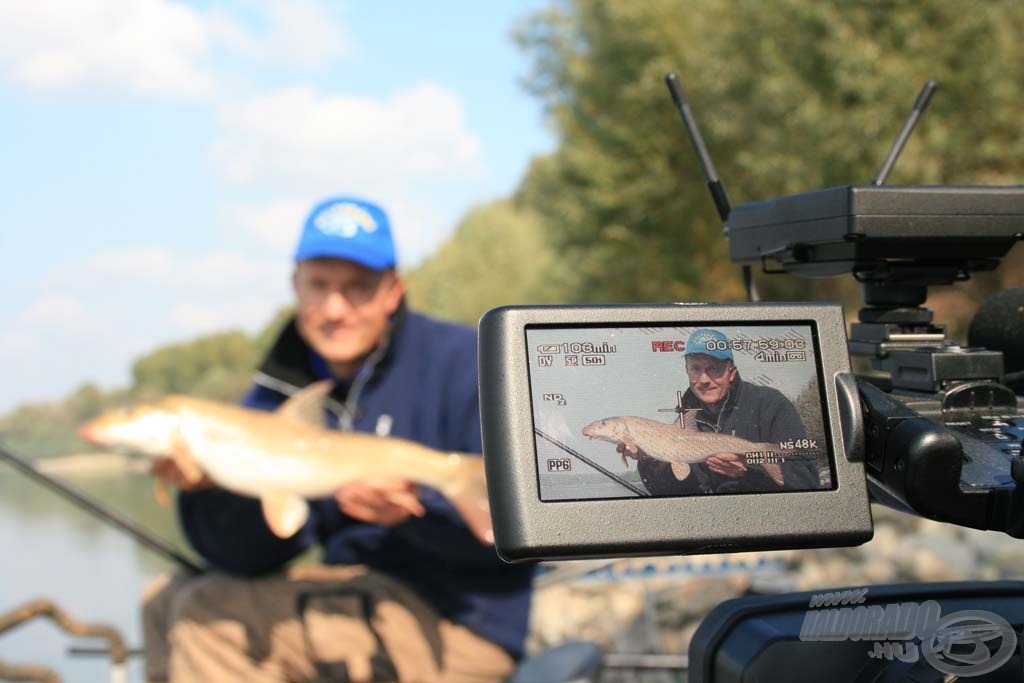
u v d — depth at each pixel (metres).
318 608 2.67
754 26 13.45
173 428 2.73
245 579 2.77
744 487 1.15
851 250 1.38
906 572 5.31
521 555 1.10
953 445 1.13
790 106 12.60
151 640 2.95
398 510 2.63
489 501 1.13
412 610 2.66
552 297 21.75
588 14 17.31
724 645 1.21
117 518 2.92
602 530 1.11
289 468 2.71
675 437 1.15
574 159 16.80
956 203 1.33
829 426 1.18
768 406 1.18
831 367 1.20
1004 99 11.35
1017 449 1.21
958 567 5.27
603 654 2.70
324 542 2.93
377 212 2.85
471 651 2.67
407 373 2.85
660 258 16.48
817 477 1.17
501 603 2.70
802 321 1.21
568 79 17.59
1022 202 1.35
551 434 1.12
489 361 1.14
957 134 11.52
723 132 13.92
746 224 1.57
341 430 2.85
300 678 2.72
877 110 11.55
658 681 3.72
